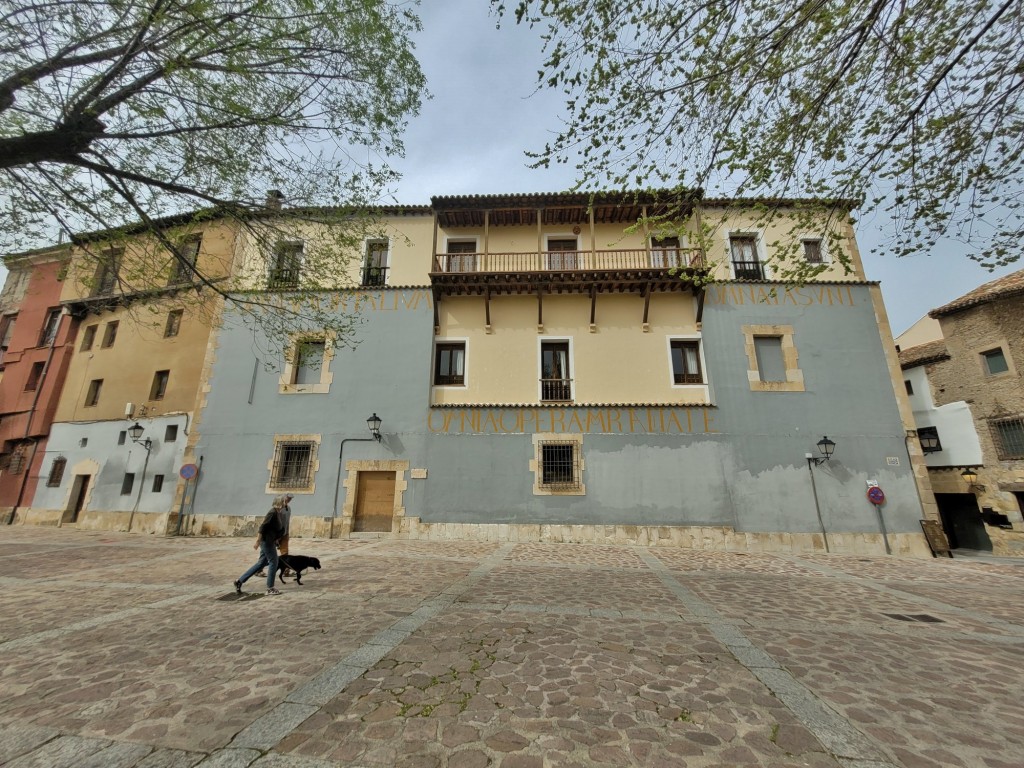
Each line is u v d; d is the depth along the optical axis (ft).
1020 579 27.63
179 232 24.49
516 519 41.81
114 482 50.75
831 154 19.57
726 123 18.65
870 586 25.14
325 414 45.37
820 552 39.11
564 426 43.73
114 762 7.84
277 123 21.03
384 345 46.96
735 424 43.09
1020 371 48.60
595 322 47.70
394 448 44.06
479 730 9.12
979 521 51.57
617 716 9.78
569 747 8.52
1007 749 8.63
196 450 45.16
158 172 21.18
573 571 27.45
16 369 60.54
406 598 20.24
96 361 57.11
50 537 41.96
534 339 47.67
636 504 41.60
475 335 47.96
